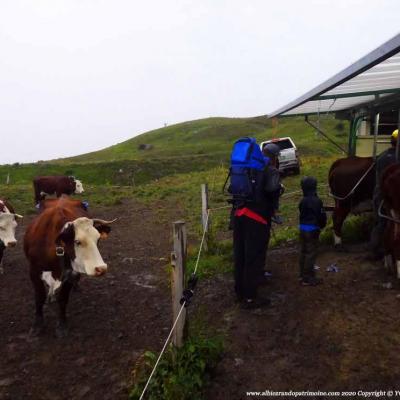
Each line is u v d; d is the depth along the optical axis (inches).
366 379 167.6
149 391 167.2
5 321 256.5
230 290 271.9
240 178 224.4
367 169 303.9
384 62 180.1
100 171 1750.7
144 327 242.2
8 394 186.2
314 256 255.1
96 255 204.5
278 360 187.3
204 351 179.3
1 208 320.2
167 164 1828.2
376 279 255.6
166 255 390.0
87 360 210.2
